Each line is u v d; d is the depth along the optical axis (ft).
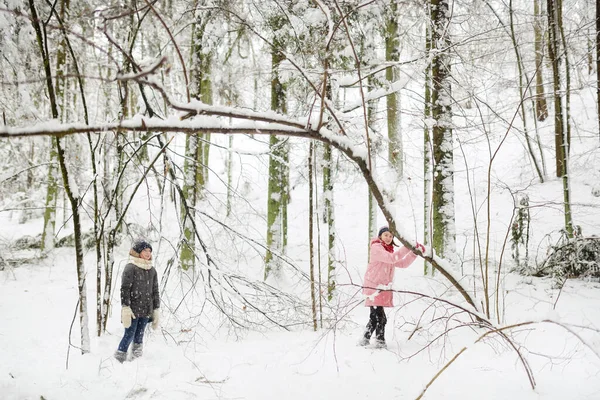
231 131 8.89
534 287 23.02
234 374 14.34
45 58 14.19
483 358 14.11
